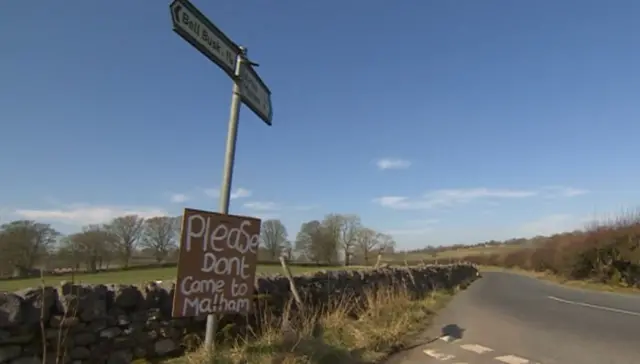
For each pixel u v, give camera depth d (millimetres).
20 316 5359
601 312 13820
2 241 27391
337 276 11961
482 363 7379
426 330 10492
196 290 5320
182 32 4715
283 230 58844
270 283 8961
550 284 31312
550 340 9203
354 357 7195
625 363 7262
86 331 5945
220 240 5613
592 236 30125
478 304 16969
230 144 5871
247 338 7129
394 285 15914
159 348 6648
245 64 6008
